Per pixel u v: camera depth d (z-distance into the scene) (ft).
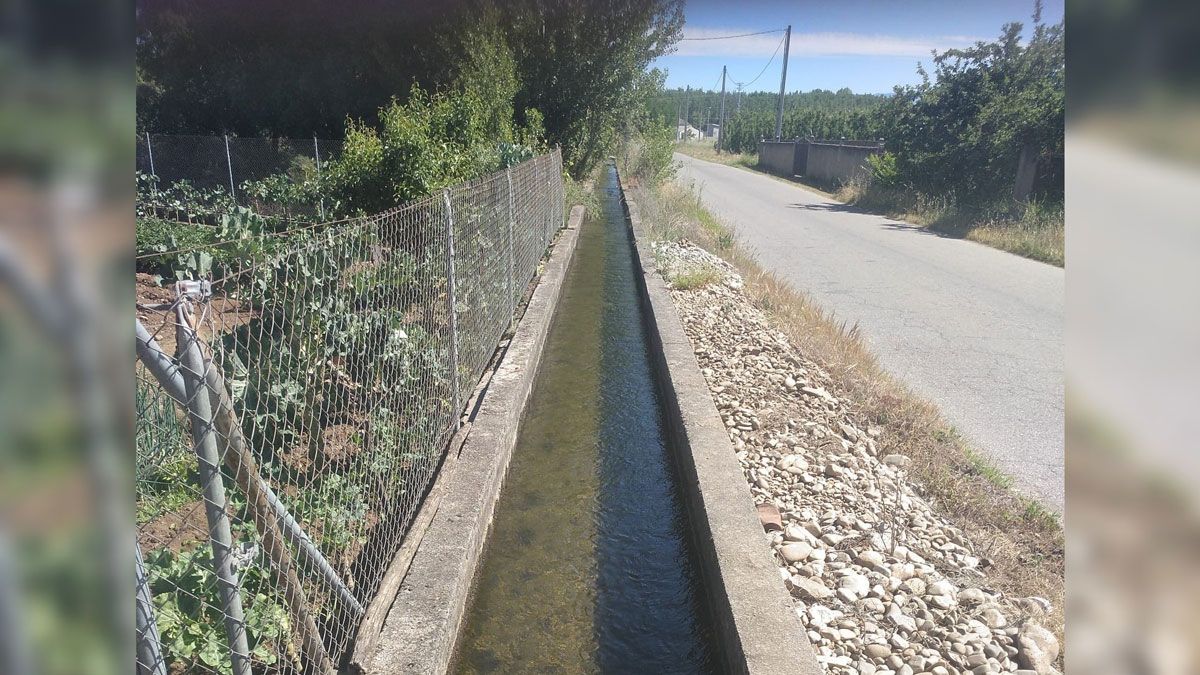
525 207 23.61
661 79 60.34
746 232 46.14
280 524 6.95
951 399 18.02
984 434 15.92
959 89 53.83
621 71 54.90
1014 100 49.26
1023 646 8.67
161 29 53.98
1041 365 20.76
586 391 18.54
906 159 59.00
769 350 19.79
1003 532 11.74
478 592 10.77
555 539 12.17
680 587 11.15
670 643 10.03
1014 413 17.16
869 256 38.34
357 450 10.19
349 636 8.10
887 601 9.73
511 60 47.91
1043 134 46.91
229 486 8.63
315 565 7.55
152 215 36.35
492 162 28.45
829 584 10.00
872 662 8.64
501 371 16.39
